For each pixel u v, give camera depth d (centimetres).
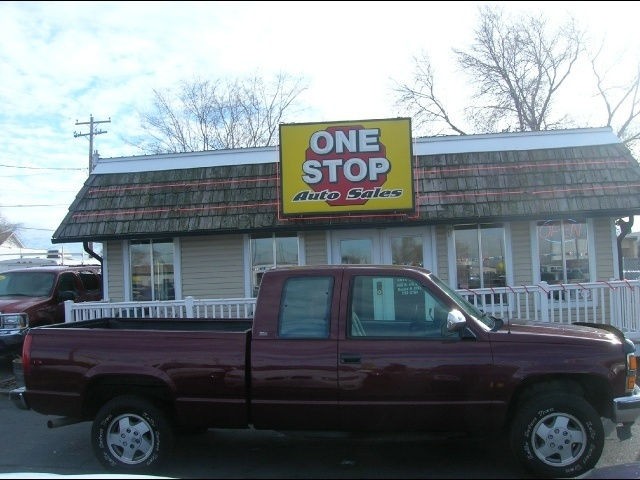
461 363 500
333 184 1136
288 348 519
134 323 712
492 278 1193
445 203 1129
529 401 501
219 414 526
